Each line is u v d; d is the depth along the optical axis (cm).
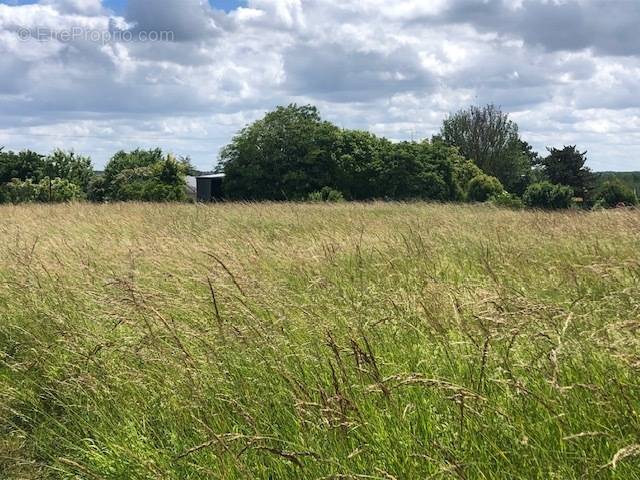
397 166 4931
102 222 1519
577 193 6869
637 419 287
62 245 949
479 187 5069
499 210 2041
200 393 385
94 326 539
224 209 2120
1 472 376
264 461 329
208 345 426
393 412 326
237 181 5153
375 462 300
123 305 488
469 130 7562
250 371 408
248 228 1339
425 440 307
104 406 415
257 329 443
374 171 4962
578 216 1404
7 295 635
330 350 419
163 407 396
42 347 501
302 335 463
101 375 434
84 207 2261
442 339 408
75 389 434
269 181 5138
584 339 360
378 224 1367
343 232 1164
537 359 348
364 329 453
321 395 336
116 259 797
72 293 612
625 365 323
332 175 5062
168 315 498
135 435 374
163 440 379
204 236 1084
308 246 892
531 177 7669
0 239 1117
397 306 484
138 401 411
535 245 890
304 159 5025
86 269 720
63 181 4859
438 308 463
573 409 311
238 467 307
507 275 630
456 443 304
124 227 1386
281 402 372
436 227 1205
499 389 339
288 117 5128
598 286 541
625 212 1313
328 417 319
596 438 287
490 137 7500
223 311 485
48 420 424
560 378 330
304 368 408
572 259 781
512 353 366
